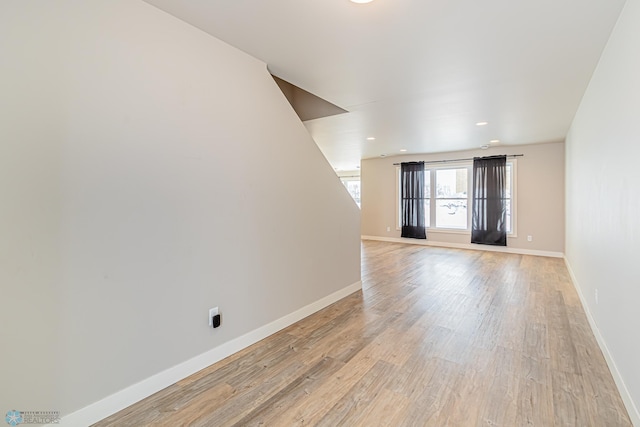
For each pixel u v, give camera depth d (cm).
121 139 167
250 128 243
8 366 134
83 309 155
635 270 164
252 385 194
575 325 283
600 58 243
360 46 227
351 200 381
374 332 270
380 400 179
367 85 302
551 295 370
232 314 232
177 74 193
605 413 168
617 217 201
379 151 712
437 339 256
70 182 149
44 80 140
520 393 185
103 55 160
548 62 251
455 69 265
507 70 267
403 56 241
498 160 654
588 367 213
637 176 162
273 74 277
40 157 140
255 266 250
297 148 292
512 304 340
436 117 414
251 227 246
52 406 146
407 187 784
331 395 184
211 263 216
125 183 169
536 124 455
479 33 208
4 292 132
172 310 193
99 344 161
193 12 186
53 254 145
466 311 319
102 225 161
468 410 171
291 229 287
